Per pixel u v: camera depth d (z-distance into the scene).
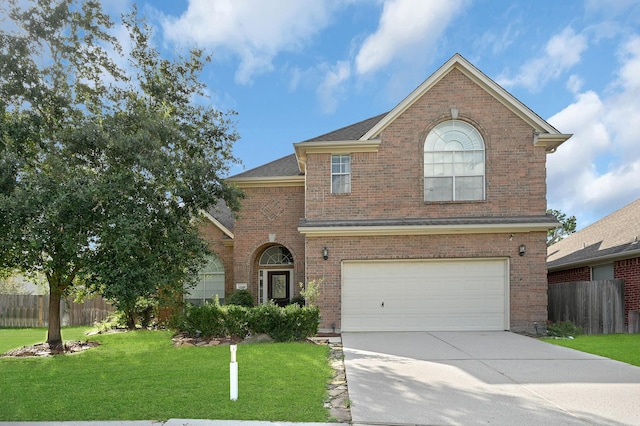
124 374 7.86
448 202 14.45
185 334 13.55
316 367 8.25
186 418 5.34
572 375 7.75
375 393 6.59
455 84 14.72
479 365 8.60
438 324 14.11
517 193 14.35
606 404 6.06
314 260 14.31
